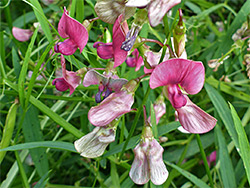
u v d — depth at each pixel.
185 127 0.12
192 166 0.20
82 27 0.12
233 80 0.24
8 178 0.17
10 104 0.20
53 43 0.14
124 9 0.11
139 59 0.14
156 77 0.11
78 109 0.22
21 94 0.15
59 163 0.19
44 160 0.17
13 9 0.27
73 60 0.16
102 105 0.12
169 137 0.21
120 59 0.12
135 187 0.19
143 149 0.12
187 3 0.25
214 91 0.18
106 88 0.13
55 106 0.20
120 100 0.12
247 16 0.17
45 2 0.22
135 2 0.09
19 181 0.19
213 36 0.25
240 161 0.18
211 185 0.16
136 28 0.11
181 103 0.11
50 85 0.19
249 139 0.19
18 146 0.14
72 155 0.22
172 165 0.16
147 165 0.12
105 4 0.11
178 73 0.11
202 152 0.15
